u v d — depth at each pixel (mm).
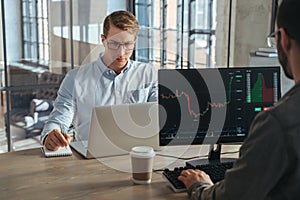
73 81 2279
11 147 4445
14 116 4465
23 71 4434
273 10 3119
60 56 4566
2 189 1588
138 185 1635
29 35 4426
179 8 4324
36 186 1620
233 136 1847
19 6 4316
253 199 1071
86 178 1706
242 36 3594
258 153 1052
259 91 1853
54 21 4492
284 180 1044
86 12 4535
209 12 4031
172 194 1547
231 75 1821
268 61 2346
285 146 1010
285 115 1029
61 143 2021
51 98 4609
